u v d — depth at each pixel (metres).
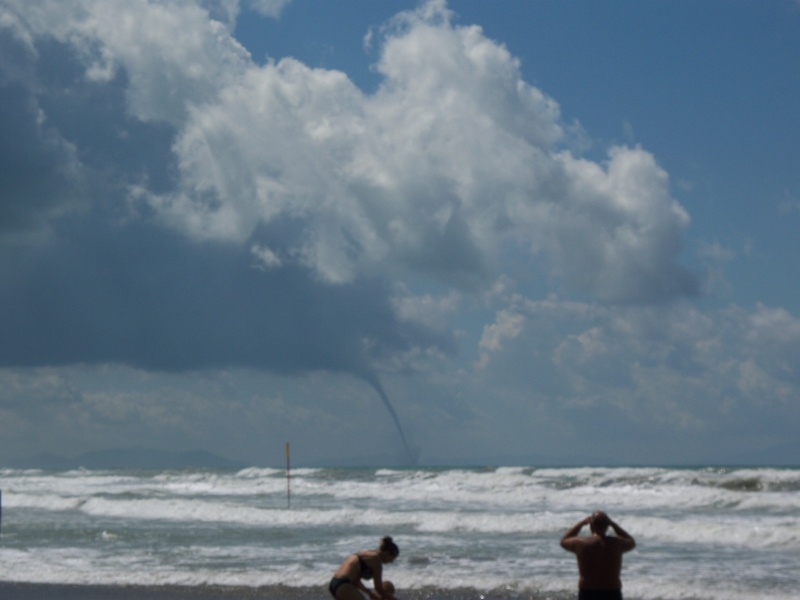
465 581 15.09
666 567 16.25
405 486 39.56
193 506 28.05
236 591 14.83
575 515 24.31
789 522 22.47
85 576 16.34
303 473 54.41
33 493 40.72
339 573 10.97
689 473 42.69
